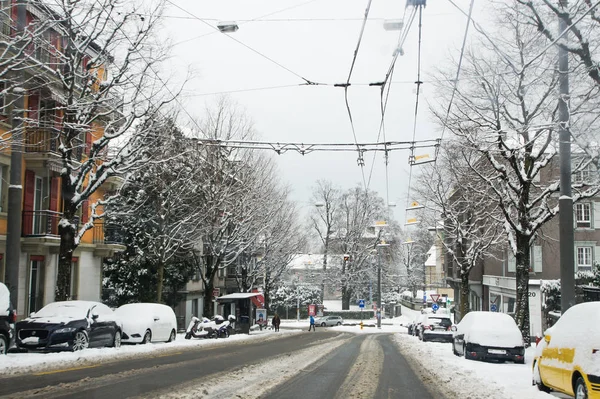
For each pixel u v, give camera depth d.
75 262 28.53
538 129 16.86
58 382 10.95
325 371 14.33
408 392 11.09
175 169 29.89
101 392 9.77
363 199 67.31
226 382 11.45
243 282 46.81
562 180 14.91
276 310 75.25
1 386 10.34
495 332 18.31
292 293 75.44
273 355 18.83
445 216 37.03
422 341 31.05
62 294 19.89
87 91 20.36
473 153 24.50
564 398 10.59
